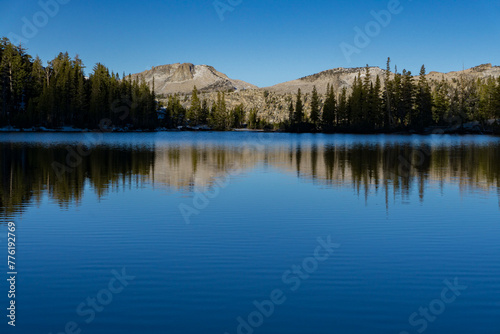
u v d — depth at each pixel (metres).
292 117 154.75
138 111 133.00
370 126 114.75
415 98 120.44
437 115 123.06
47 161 33.38
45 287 8.48
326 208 16.27
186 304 7.72
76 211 15.48
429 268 9.60
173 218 14.47
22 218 14.34
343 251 10.84
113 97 123.25
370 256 10.44
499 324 7.00
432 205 16.83
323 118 133.88
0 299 7.91
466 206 16.61
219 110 177.12
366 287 8.51
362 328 6.88
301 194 19.39
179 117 176.00
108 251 10.80
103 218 14.42
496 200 17.92
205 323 7.03
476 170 28.94
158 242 11.59
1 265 9.73
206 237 12.13
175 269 9.48
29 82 114.69
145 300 7.87
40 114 103.81
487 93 114.44
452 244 11.48
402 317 7.25
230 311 7.46
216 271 9.37
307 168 30.39
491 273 9.28
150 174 26.48
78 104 111.81
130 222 13.88
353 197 18.64
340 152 46.91
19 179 23.47
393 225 13.59
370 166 31.70
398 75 113.31
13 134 86.19
